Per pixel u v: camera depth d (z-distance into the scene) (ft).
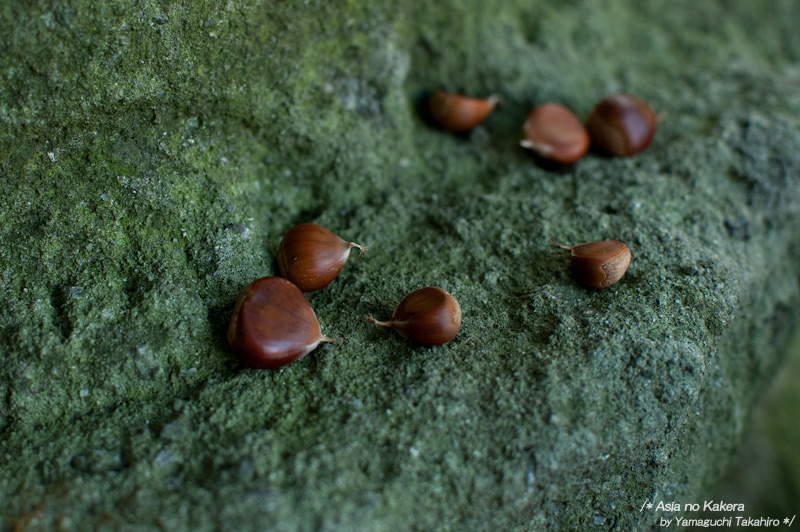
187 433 0.81
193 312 0.87
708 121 1.09
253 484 0.77
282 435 0.81
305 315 0.86
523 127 1.04
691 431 0.92
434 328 0.85
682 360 0.86
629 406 0.84
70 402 0.84
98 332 0.85
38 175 0.87
